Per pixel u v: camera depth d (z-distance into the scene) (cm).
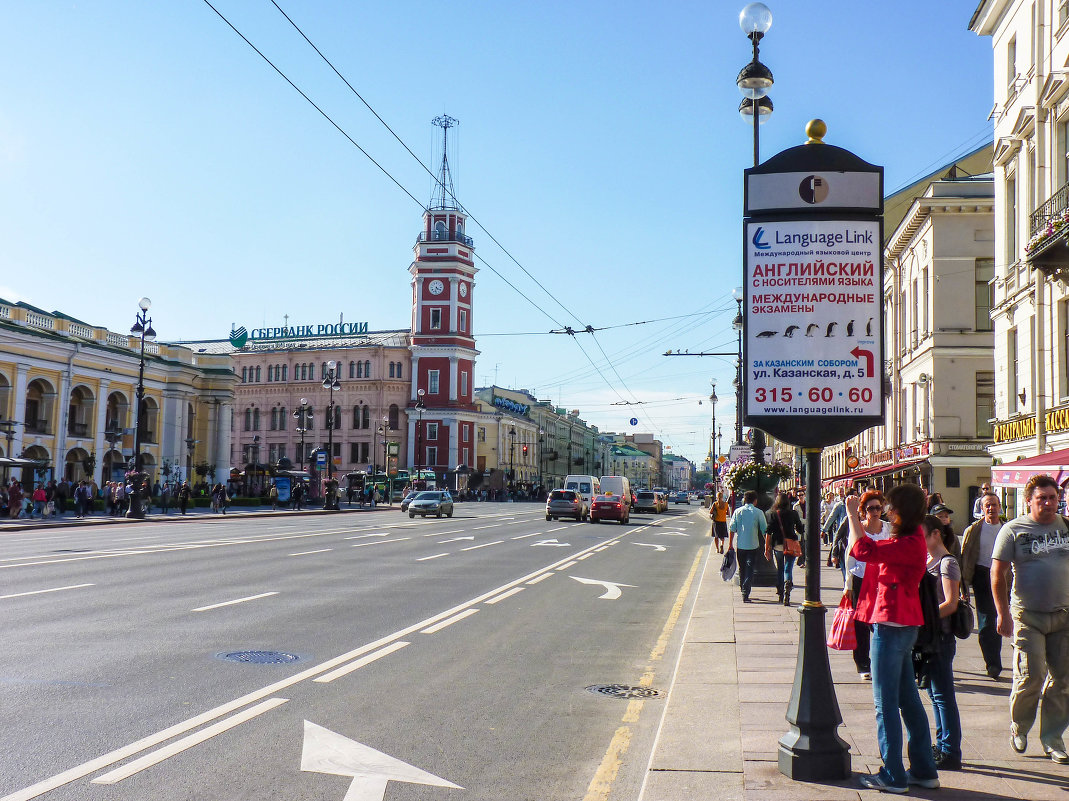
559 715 764
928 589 579
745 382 625
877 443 4269
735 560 1666
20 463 4350
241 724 687
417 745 657
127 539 2736
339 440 10112
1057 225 1758
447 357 9906
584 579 1891
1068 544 625
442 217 10050
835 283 622
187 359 7081
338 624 1181
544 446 14462
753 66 1418
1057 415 2042
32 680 802
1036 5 2192
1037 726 713
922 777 552
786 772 570
